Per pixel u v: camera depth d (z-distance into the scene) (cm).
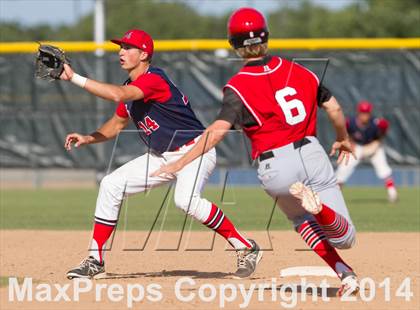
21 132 4847
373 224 3017
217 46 4709
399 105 4684
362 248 2353
